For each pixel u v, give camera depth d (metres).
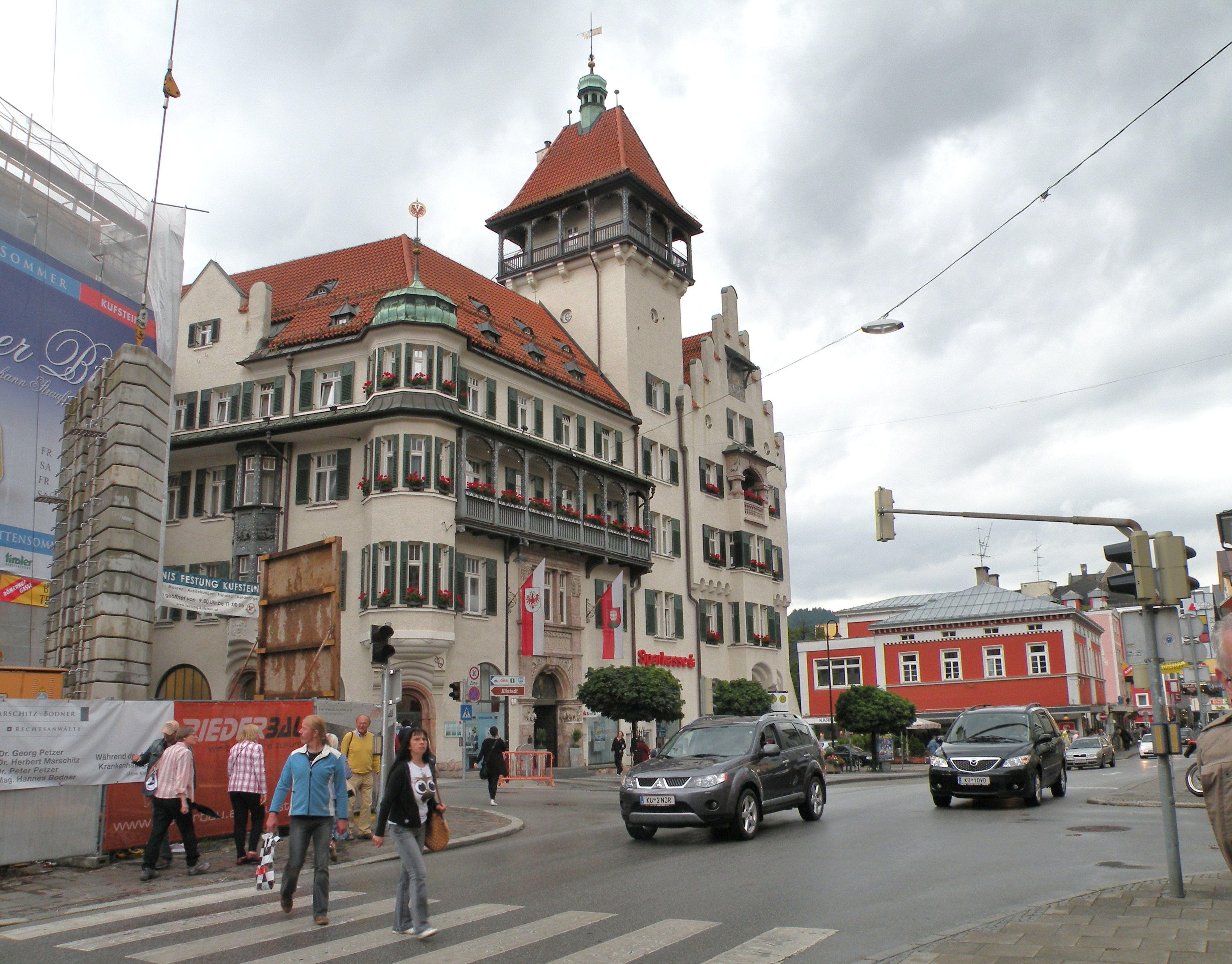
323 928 9.42
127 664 18.81
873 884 11.15
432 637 33.25
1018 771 19.84
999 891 10.62
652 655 45.34
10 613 26.27
